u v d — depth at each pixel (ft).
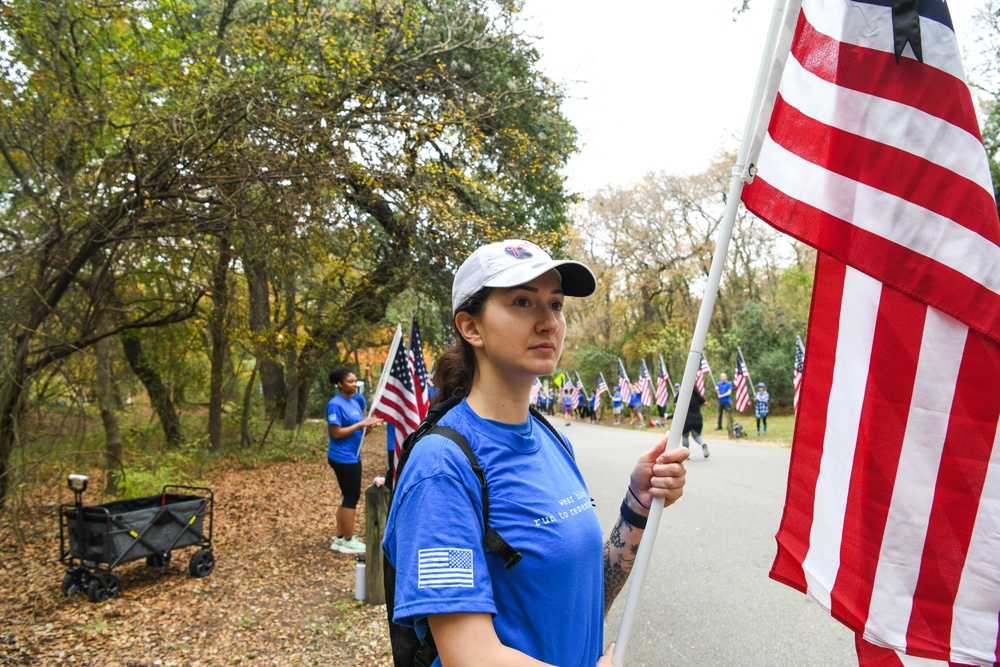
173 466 36.83
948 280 6.51
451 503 4.71
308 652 15.67
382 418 23.24
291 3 31.09
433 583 4.49
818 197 6.78
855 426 6.89
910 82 6.75
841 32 6.93
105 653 15.69
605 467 47.34
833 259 7.28
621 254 122.42
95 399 32.89
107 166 26.21
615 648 5.65
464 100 38.55
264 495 36.37
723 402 77.71
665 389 91.66
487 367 5.40
